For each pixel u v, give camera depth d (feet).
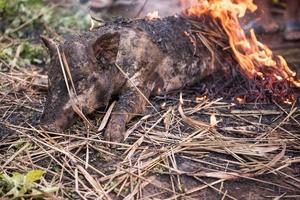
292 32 18.08
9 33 16.56
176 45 11.87
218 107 11.59
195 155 9.72
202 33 12.62
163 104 11.44
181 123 10.75
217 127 10.66
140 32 11.31
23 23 17.17
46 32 16.75
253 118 11.19
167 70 11.67
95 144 9.86
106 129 10.03
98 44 10.23
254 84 12.44
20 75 13.46
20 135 10.18
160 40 11.54
